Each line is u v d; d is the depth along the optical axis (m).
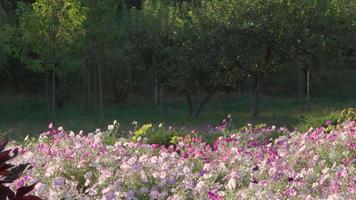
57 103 46.47
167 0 44.09
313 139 11.24
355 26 34.41
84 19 31.89
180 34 34.62
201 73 34.47
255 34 33.56
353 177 7.89
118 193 7.23
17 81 50.19
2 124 33.00
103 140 12.80
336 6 34.31
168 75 35.28
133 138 14.88
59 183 7.23
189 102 36.72
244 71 33.97
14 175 3.96
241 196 7.23
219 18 34.22
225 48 33.50
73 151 9.67
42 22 31.53
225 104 46.88
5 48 33.75
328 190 7.41
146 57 35.78
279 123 29.72
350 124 13.89
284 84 53.41
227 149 11.33
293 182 7.67
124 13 41.03
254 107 35.22
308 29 33.62
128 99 49.72
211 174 8.09
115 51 46.50
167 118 35.25
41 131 27.34
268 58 34.44
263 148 11.54
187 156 10.26
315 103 44.91
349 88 51.50
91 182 8.37
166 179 8.02
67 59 34.44
